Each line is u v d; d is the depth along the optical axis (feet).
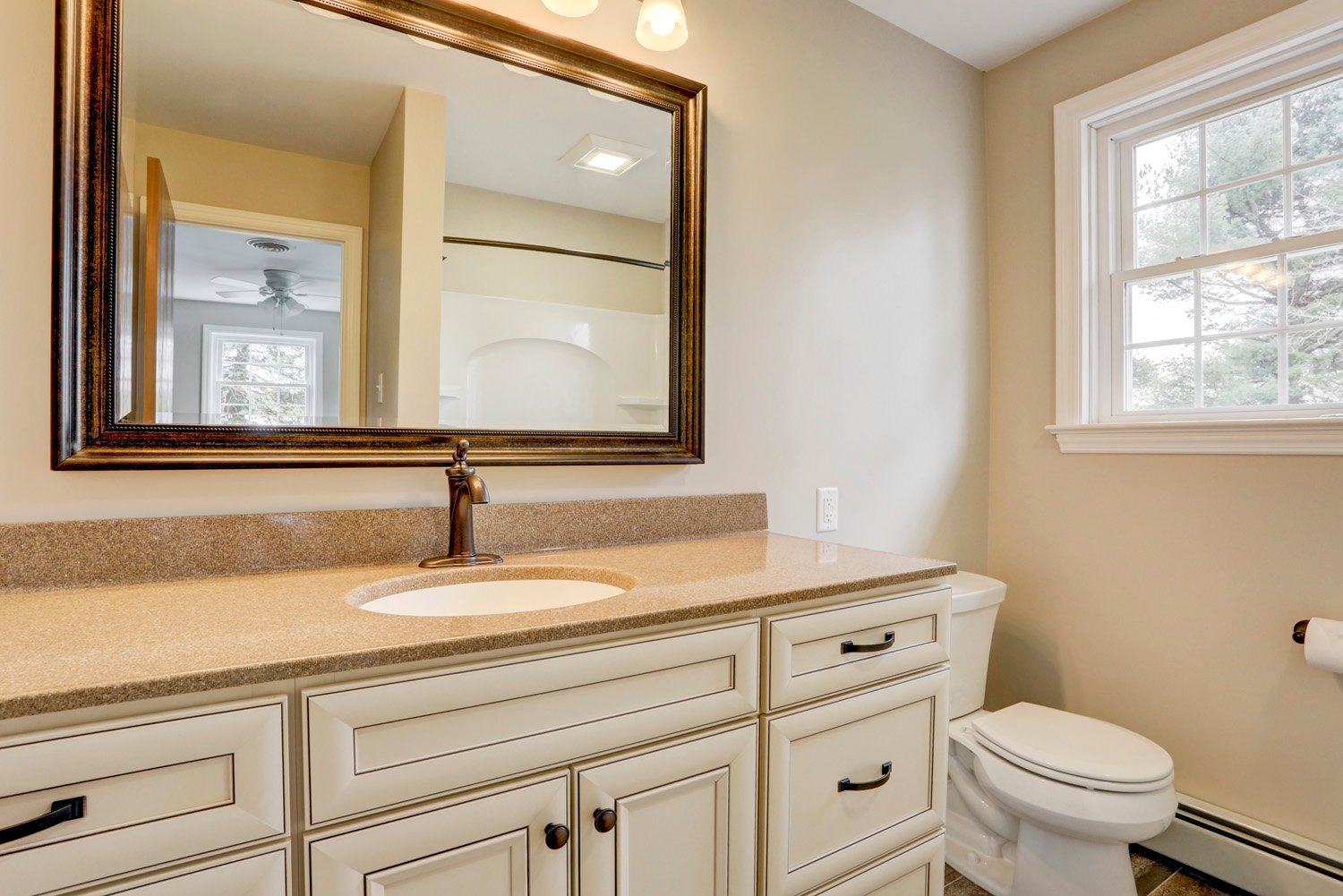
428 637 2.43
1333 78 5.29
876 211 6.36
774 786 3.25
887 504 6.43
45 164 3.20
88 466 3.17
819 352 5.93
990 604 6.05
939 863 4.01
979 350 7.29
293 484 3.74
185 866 2.04
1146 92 6.07
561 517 4.49
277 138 3.72
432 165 4.15
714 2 5.35
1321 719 5.18
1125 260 6.55
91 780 1.92
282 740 2.18
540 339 4.52
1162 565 6.07
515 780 2.57
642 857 2.86
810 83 5.90
